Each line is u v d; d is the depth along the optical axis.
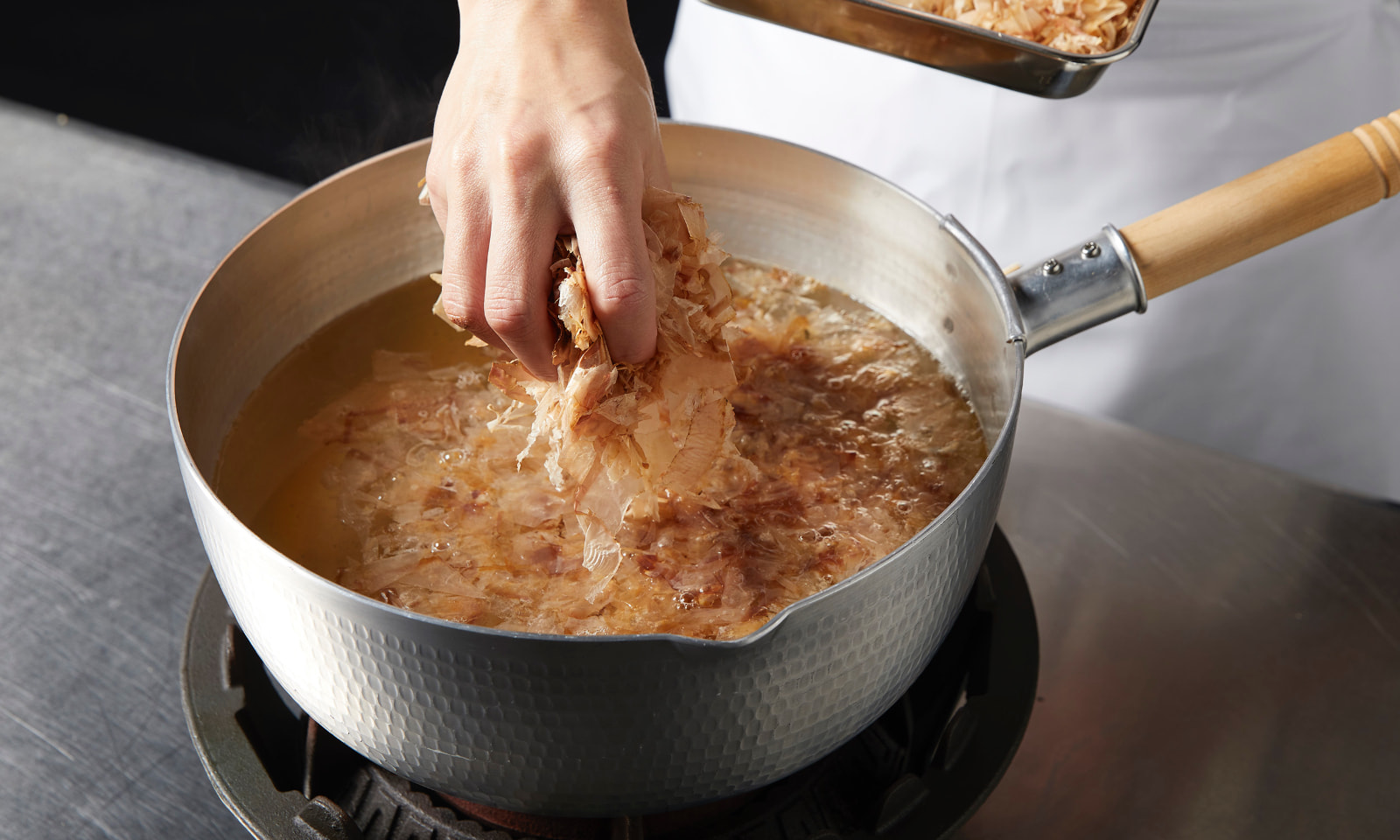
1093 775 0.59
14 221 0.83
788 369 0.65
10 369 0.75
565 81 0.53
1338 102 0.77
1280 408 0.85
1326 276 0.80
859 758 0.58
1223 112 0.78
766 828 0.56
